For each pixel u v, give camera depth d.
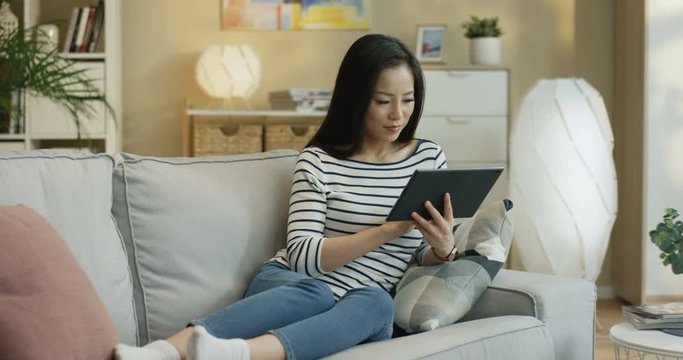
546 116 4.36
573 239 4.36
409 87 2.39
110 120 4.70
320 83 5.15
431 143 2.56
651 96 4.56
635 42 4.71
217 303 2.23
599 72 5.13
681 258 2.50
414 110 2.49
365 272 2.33
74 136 4.68
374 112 2.38
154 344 1.84
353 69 2.38
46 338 1.64
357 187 2.38
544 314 2.26
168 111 5.09
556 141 4.35
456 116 4.84
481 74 4.84
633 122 4.73
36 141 4.80
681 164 4.57
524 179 4.40
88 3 4.98
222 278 2.27
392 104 2.37
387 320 2.09
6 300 1.64
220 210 2.30
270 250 2.39
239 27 5.09
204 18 5.10
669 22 4.55
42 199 1.97
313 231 2.31
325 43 5.14
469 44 5.07
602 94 5.13
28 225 1.77
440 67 4.82
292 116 5.11
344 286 2.29
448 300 2.27
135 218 2.18
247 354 1.83
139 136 5.09
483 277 2.34
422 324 2.24
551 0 5.15
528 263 4.44
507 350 2.11
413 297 2.30
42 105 4.65
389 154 2.48
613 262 5.12
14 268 1.67
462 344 2.02
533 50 5.17
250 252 2.34
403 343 1.99
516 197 4.43
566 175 4.34
